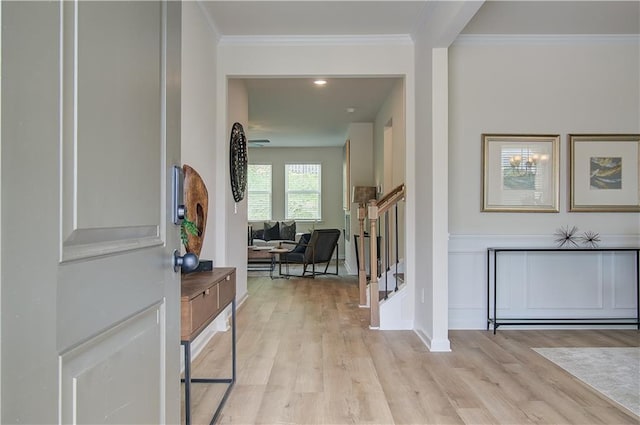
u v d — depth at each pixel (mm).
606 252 4078
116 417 879
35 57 628
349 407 2320
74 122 729
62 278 695
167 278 1166
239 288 4922
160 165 1124
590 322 4031
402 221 5383
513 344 3510
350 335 3727
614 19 3641
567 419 2195
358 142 7629
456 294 4035
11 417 580
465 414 2244
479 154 4035
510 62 4047
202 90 3414
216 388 2570
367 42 3906
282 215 10492
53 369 671
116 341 886
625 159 4062
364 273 4871
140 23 999
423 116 3615
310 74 3924
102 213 823
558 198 4035
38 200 637
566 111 4062
